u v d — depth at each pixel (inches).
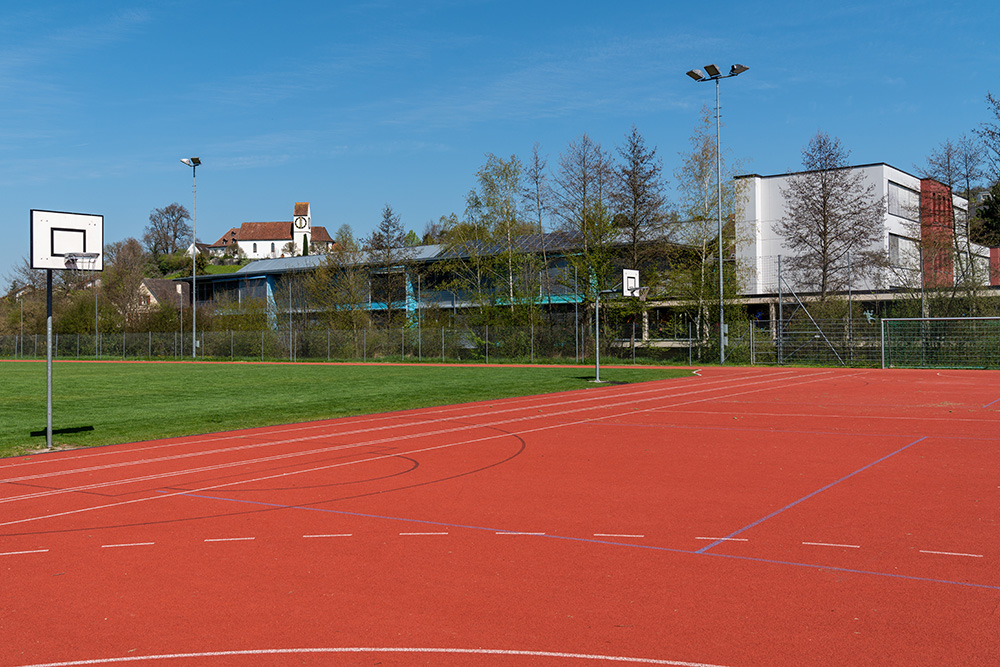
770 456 505.0
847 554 279.4
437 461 502.6
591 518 341.1
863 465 466.0
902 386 1112.8
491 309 2162.9
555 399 957.2
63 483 449.7
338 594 242.8
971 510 345.7
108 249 3727.9
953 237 1790.1
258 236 6742.1
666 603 231.0
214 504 382.3
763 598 234.4
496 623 216.4
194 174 2396.7
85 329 2815.0
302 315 2529.5
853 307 1683.1
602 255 1937.7
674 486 409.4
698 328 1844.2
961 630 208.2
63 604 237.1
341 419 768.3
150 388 1211.9
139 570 271.9
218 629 214.7
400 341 2190.0
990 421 682.2
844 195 1934.1
